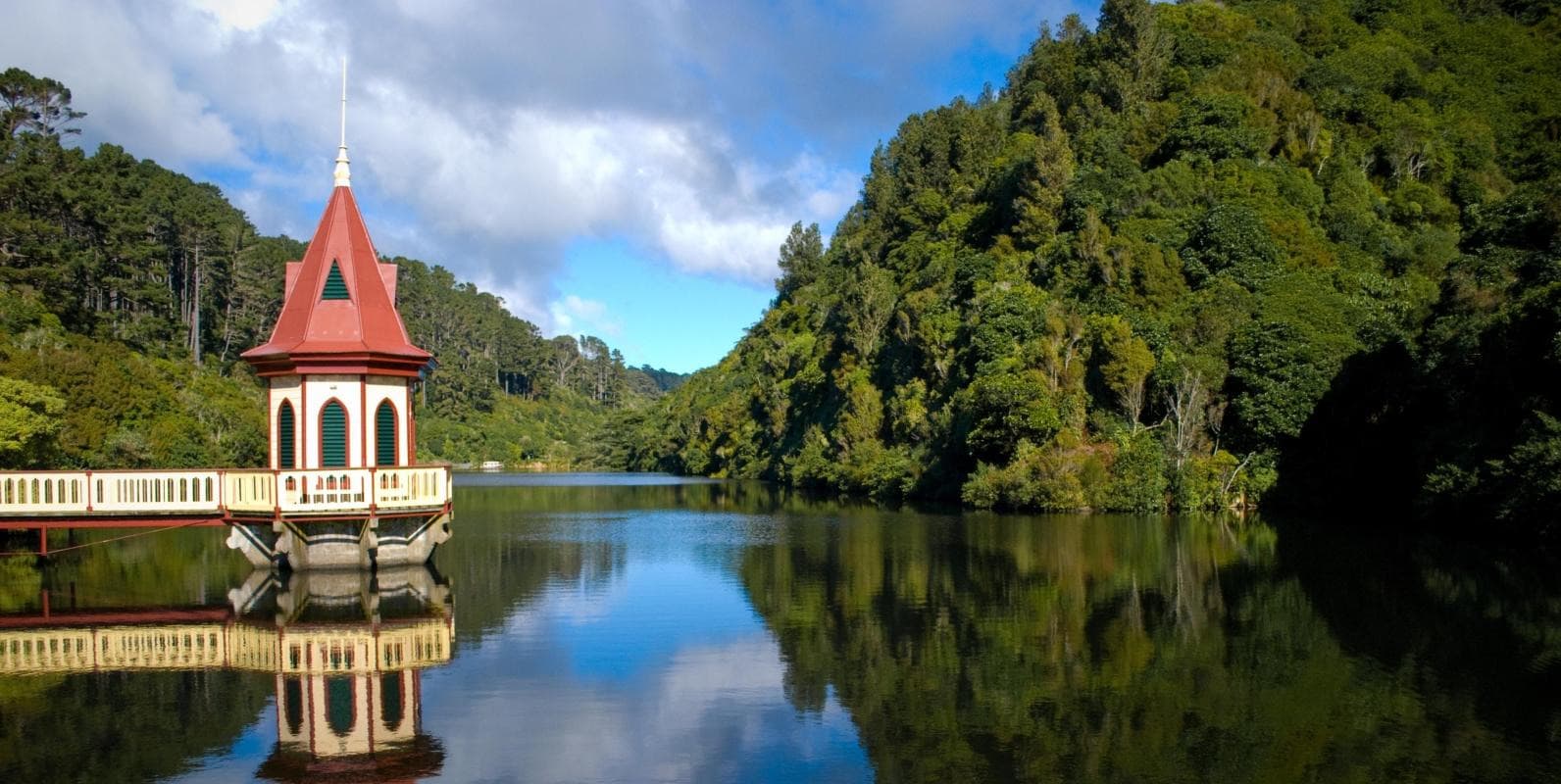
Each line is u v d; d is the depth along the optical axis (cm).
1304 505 5338
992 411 5772
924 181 11912
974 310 6975
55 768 1322
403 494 2928
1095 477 5359
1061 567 3105
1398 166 8706
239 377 10362
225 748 1403
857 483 7281
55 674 1816
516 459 17012
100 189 8612
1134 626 2183
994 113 11919
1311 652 1923
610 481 10625
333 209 3105
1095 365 5972
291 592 2672
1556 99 9931
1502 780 1235
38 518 2745
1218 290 6300
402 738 1445
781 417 10275
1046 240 7888
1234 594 2581
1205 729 1452
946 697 1642
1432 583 2738
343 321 2989
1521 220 4847
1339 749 1359
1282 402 5403
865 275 9300
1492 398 4112
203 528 4394
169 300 9219
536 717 1545
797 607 2464
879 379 8306
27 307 6450
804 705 1603
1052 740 1413
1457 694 1625
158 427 5828
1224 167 7919
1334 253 7181
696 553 3581
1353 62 10031
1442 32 11262
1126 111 9450
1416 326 5050
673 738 1440
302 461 2930
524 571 3092
